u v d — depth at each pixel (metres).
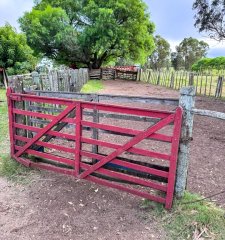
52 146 3.57
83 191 3.29
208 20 13.28
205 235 2.46
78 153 3.33
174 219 2.68
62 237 2.48
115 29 21.56
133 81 22.44
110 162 3.12
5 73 12.87
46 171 3.80
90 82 18.69
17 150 4.02
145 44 24.30
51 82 7.05
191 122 2.68
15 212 2.86
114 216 2.80
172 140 2.67
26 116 4.16
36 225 2.65
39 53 21.84
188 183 3.53
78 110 3.18
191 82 14.58
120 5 21.48
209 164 4.20
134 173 3.11
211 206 2.91
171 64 52.72
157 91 14.75
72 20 23.81
